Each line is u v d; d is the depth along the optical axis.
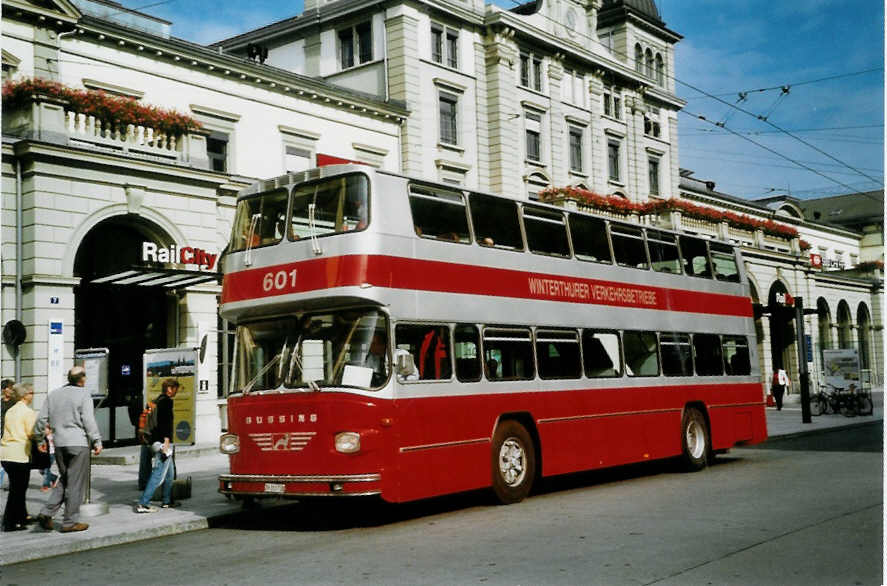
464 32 33.59
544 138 36.34
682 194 45.94
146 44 22.81
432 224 11.55
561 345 13.43
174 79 23.72
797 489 12.61
